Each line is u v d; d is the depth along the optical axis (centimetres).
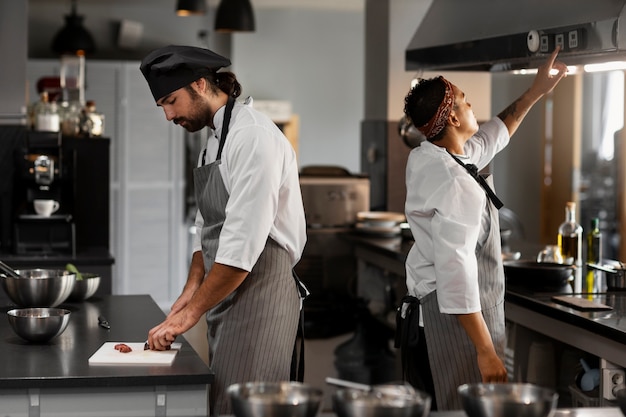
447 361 318
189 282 335
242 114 302
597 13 331
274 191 292
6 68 533
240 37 1073
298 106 1088
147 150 953
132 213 952
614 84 877
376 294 582
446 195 306
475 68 470
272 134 296
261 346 300
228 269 287
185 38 1029
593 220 443
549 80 366
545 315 349
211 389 302
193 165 987
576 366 394
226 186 302
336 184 620
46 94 539
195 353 287
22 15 533
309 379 578
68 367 267
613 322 315
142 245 959
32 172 510
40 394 257
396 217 602
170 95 302
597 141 890
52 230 516
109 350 286
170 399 263
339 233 615
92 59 1009
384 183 656
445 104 318
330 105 1091
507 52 387
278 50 1080
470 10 447
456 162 312
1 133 535
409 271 334
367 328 583
